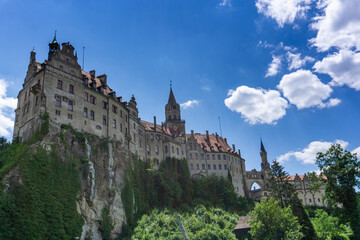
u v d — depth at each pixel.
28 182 53.06
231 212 99.56
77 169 63.25
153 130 102.44
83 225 59.53
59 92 68.25
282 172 79.75
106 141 74.62
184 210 88.06
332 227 74.50
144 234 67.06
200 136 127.62
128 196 75.50
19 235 47.81
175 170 103.06
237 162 128.12
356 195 58.00
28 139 63.78
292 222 60.19
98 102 77.38
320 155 62.38
